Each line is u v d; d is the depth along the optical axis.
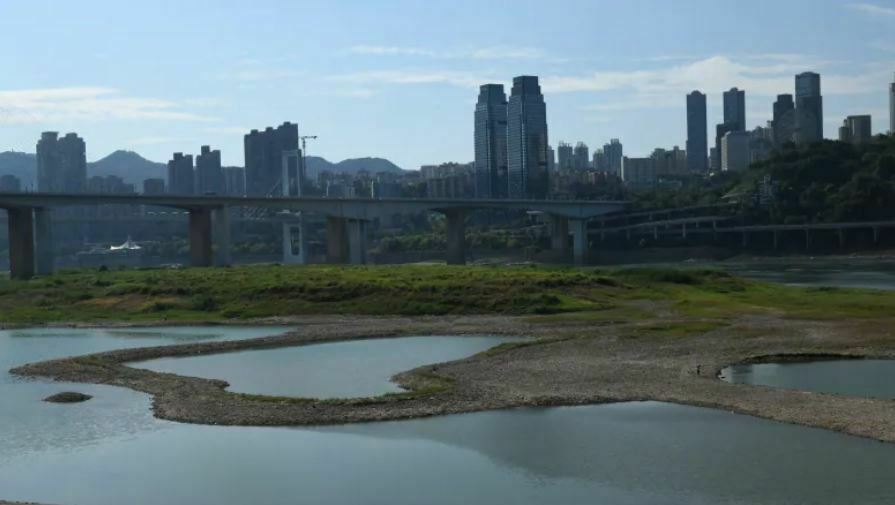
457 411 52.72
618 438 46.53
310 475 42.16
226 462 44.38
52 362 72.88
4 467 44.19
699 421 49.31
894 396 54.34
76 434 49.91
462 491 39.50
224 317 106.81
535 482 40.34
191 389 60.56
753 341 75.19
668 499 37.81
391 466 43.12
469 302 105.50
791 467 41.12
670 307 102.06
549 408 53.16
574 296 109.19
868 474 39.94
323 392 60.03
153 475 42.62
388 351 78.25
